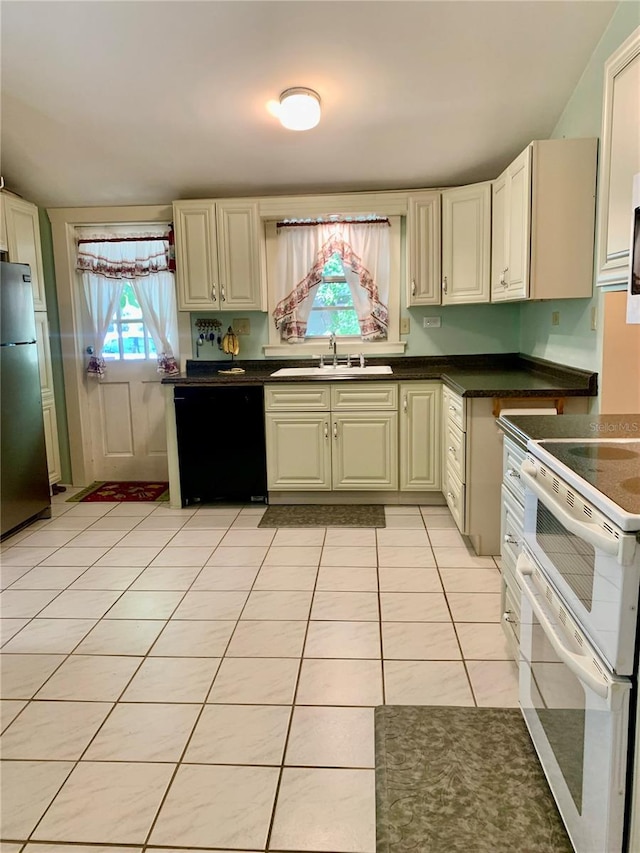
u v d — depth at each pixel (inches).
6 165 151.3
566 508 51.2
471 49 109.5
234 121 132.3
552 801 61.5
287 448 156.0
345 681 82.1
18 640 94.7
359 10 100.7
